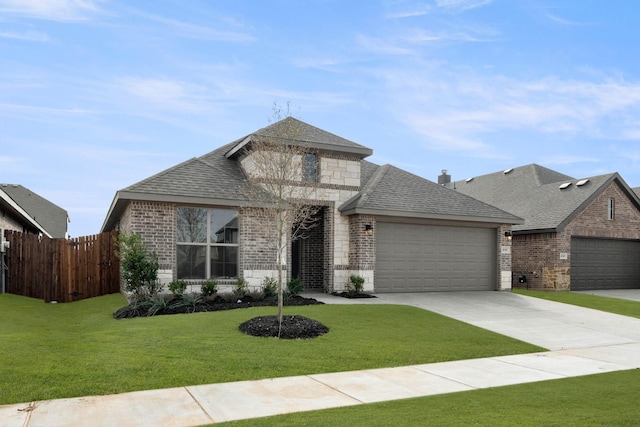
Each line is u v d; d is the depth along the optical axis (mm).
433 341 9852
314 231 18219
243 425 5043
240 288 14227
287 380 6996
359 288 16016
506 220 18766
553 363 8539
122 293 16250
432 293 17328
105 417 5297
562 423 5094
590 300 17719
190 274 14422
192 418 5328
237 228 15062
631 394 6430
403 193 18172
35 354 7465
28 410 5434
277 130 12828
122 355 7645
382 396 6328
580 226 21766
